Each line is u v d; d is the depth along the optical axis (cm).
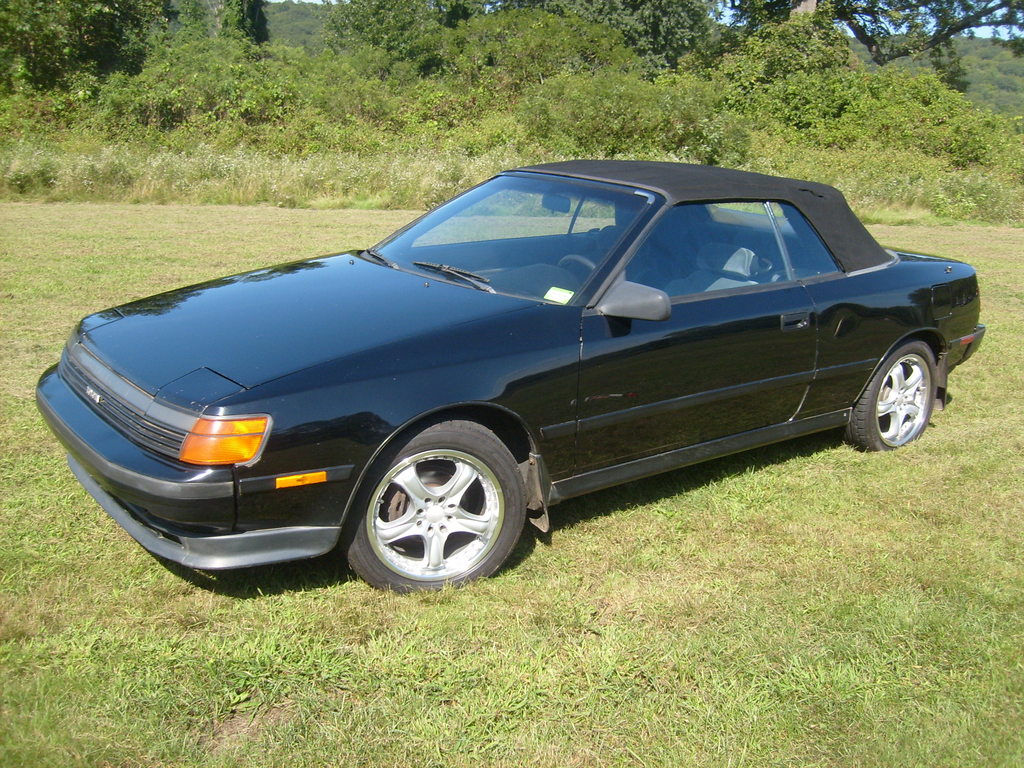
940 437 518
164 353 317
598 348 349
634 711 274
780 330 408
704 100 1977
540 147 1850
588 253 375
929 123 2269
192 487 277
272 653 290
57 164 1430
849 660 305
